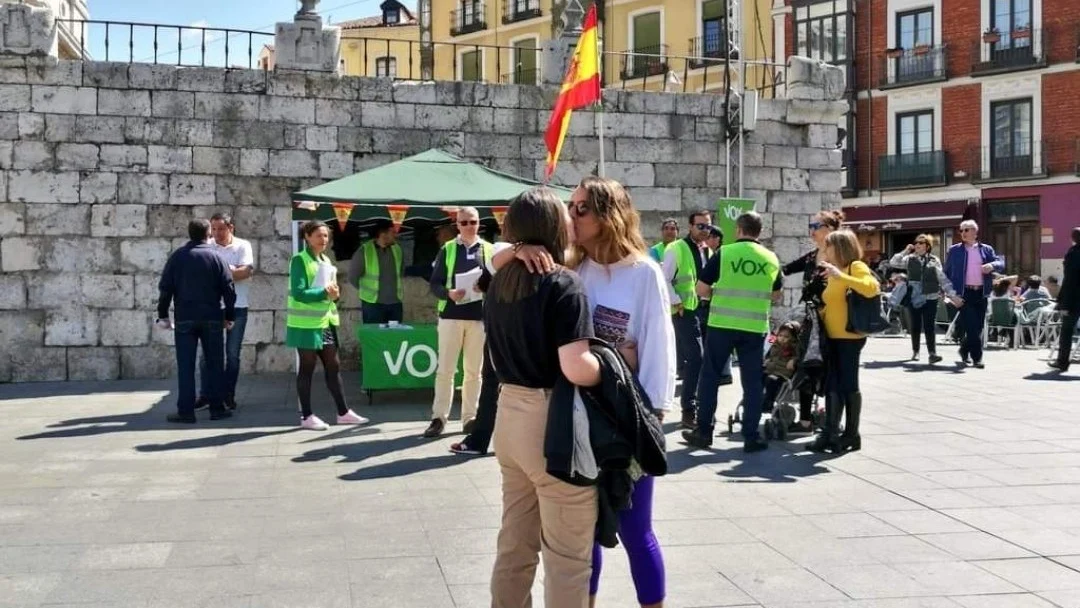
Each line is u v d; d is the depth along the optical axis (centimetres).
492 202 972
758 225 763
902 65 3228
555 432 320
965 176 3108
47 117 1175
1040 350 1609
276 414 934
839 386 760
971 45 3095
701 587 447
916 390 1089
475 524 548
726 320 759
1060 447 773
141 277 1203
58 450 757
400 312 1158
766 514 576
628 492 333
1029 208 3016
